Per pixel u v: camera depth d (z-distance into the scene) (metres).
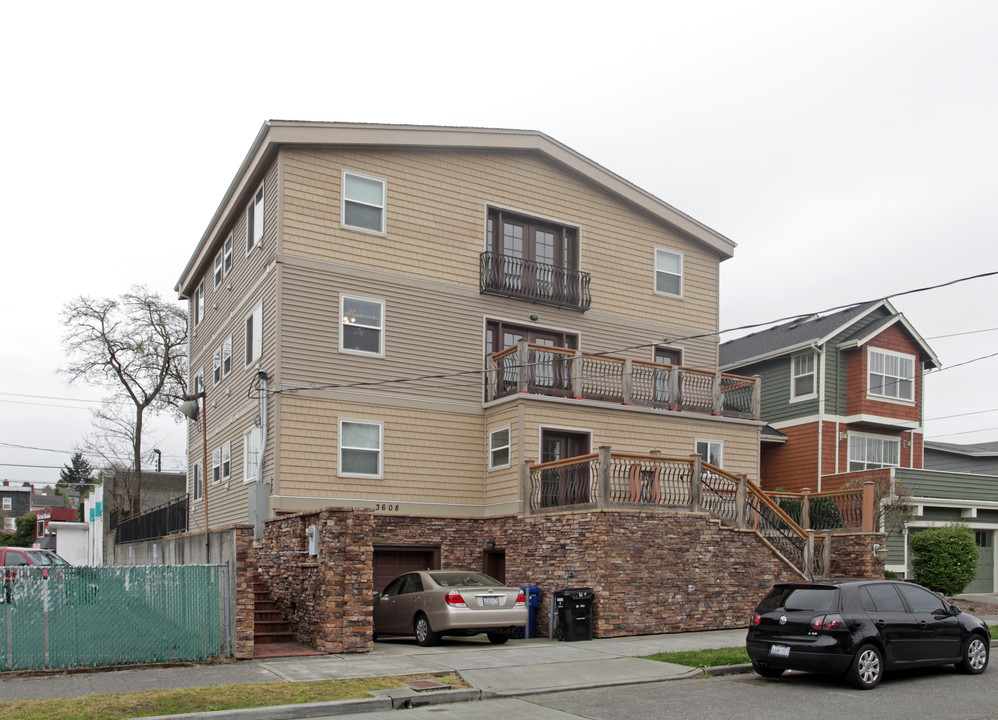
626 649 15.52
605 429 22.28
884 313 32.56
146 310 45.94
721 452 24.22
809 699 11.76
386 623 17.05
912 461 32.47
